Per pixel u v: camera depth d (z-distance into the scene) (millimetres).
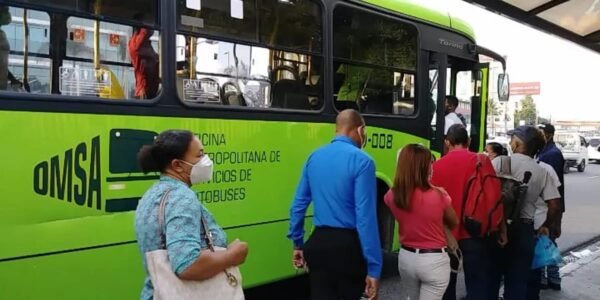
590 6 9734
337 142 3588
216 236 2568
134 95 3736
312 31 4977
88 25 3516
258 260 4547
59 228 3352
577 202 15133
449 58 6961
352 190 3432
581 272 7008
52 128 3322
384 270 6848
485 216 4297
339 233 3453
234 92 4355
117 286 3643
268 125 4586
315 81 5016
